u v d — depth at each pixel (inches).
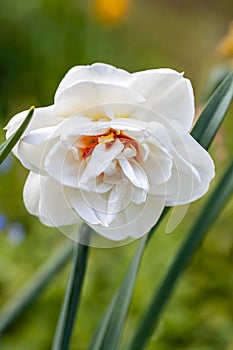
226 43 32.3
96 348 20.6
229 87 18.6
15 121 16.3
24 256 37.4
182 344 34.2
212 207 21.9
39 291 24.5
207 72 39.3
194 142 16.5
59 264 24.4
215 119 18.4
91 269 36.5
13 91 56.2
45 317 34.4
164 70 16.5
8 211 43.1
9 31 58.4
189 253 21.9
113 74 16.2
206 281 38.0
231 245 39.9
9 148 16.2
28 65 57.5
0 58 57.3
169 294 21.9
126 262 37.2
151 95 16.8
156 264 36.8
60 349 19.5
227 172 22.0
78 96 16.2
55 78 56.7
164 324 33.9
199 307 36.3
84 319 33.9
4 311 27.7
